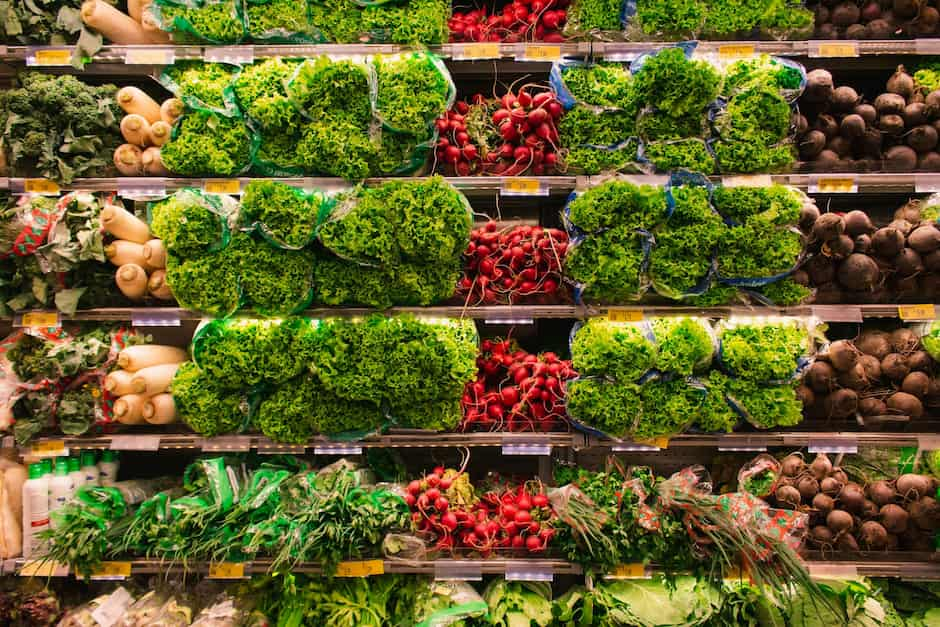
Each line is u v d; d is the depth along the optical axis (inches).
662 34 115.7
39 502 115.9
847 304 116.3
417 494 114.0
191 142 112.3
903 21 116.7
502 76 133.0
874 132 117.3
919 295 115.4
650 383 113.3
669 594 110.7
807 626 106.9
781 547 104.0
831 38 117.1
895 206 137.9
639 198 108.6
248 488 115.1
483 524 112.9
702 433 116.7
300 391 113.3
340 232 108.0
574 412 113.3
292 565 108.7
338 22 115.6
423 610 110.3
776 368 110.1
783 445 119.0
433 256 109.8
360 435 115.9
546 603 113.1
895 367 114.1
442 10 116.0
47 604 116.0
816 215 112.3
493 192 124.6
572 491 112.1
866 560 110.7
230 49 115.1
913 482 112.0
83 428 114.7
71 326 120.2
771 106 111.3
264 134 115.2
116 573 111.4
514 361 123.8
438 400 114.3
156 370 114.7
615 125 114.4
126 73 124.6
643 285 114.0
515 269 117.3
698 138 114.0
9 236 109.7
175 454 144.6
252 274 109.9
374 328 110.7
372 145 111.0
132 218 115.9
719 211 113.2
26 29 114.7
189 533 107.8
